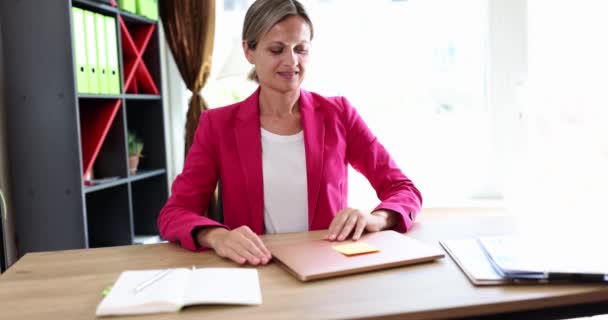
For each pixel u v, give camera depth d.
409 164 2.83
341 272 0.98
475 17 2.73
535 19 2.52
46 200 2.00
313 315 0.81
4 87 1.98
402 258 1.04
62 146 1.97
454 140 2.83
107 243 2.36
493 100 2.75
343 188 1.54
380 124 2.80
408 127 2.81
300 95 1.57
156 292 0.88
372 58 2.74
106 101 2.23
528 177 2.58
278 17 1.41
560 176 2.44
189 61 2.56
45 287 0.97
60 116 1.96
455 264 1.04
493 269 0.98
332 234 1.20
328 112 1.58
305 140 1.50
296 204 1.50
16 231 2.02
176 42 2.56
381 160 1.59
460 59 2.77
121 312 0.83
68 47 1.93
